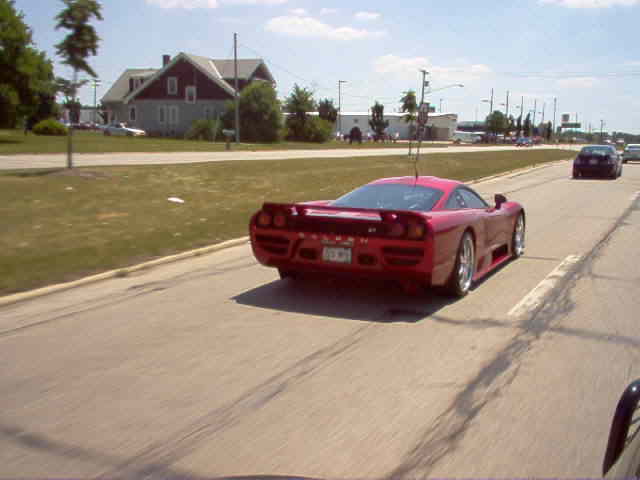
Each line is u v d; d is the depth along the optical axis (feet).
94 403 13.10
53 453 11.01
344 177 71.92
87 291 22.41
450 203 22.48
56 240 30.14
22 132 194.18
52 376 14.52
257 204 46.60
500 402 13.41
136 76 277.23
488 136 391.04
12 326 18.26
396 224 19.36
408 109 193.88
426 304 21.27
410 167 92.99
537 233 37.63
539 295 22.74
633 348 17.11
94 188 50.49
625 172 104.99
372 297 22.03
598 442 11.66
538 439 11.74
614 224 41.81
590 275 26.25
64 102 61.00
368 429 12.05
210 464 10.70
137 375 14.64
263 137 212.23
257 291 22.67
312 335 17.79
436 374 14.97
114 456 10.92
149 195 48.37
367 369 15.21
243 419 12.41
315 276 23.80
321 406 13.07
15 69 148.46
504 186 72.64
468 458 11.00
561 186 73.15
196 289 22.91
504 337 17.88
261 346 16.78
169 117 241.35
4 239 29.78
